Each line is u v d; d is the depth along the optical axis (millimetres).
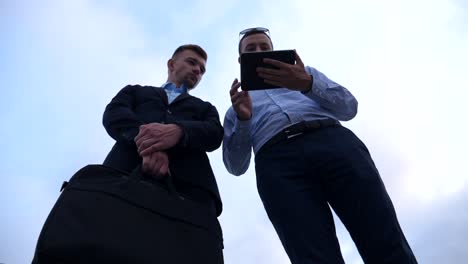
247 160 2592
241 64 2195
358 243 2033
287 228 2049
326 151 2146
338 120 2463
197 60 2805
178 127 1978
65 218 1545
